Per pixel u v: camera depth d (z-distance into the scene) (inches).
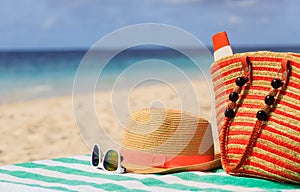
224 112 108.8
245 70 108.3
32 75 829.2
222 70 110.2
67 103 453.1
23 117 362.6
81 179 106.0
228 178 106.2
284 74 105.3
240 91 108.6
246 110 107.7
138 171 109.9
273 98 104.8
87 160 117.6
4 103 467.8
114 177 107.0
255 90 107.6
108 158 110.3
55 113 381.1
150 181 104.4
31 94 558.9
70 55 1469.0
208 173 109.2
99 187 101.3
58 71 905.5
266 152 105.5
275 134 104.9
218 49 112.3
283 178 104.8
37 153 252.2
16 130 311.4
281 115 104.9
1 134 298.8
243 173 107.6
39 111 394.0
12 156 245.6
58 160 117.7
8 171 110.9
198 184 103.7
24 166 114.0
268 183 105.3
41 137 290.2
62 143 274.2
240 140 107.6
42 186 101.2
